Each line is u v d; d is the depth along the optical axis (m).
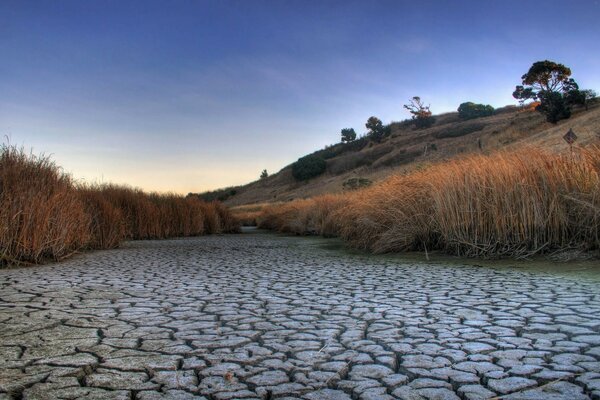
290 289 4.71
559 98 43.22
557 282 4.80
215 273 6.01
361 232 10.01
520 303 3.78
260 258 8.12
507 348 2.60
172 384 2.14
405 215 8.80
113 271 6.18
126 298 4.20
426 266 6.59
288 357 2.52
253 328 3.13
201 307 3.82
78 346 2.71
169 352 2.61
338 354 2.56
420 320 3.29
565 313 3.37
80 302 4.00
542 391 2.01
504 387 2.06
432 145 55.25
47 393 2.03
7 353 2.57
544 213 7.06
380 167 56.59
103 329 3.09
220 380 2.19
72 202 8.53
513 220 7.19
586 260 6.28
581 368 2.27
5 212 6.82
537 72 56.22
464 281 5.07
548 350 2.55
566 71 55.00
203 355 2.56
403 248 8.75
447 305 3.79
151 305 3.89
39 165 8.02
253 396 2.01
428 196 8.65
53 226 7.45
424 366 2.35
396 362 2.43
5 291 4.52
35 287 4.77
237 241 13.77
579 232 6.86
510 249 7.20
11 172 7.29
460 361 2.41
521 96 58.31
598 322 3.10
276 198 65.62
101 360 2.47
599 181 6.75
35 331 3.03
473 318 3.31
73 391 2.05
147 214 15.45
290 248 10.62
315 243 12.48
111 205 11.28
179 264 7.12
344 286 4.88
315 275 5.79
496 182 7.48
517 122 49.56
